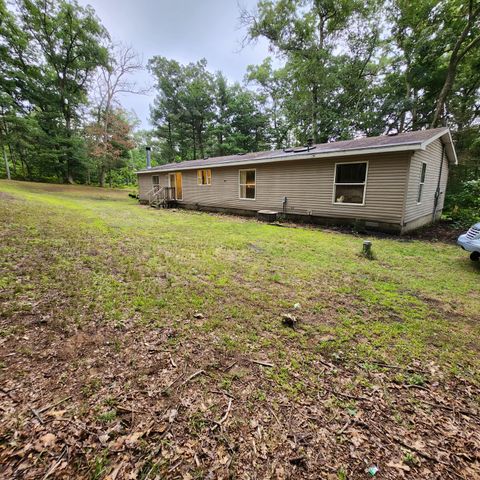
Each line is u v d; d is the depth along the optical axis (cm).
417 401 169
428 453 135
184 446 132
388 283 373
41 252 411
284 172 941
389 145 654
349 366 199
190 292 313
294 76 1780
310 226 828
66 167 2331
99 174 2722
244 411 155
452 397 174
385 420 153
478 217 833
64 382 168
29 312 245
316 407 160
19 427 136
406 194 683
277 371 189
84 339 213
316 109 1784
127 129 2520
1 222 562
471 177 1198
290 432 143
